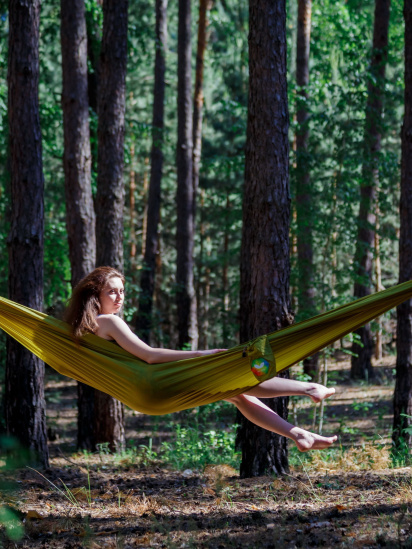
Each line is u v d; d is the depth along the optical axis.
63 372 4.65
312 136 13.37
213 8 26.62
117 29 10.95
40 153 8.29
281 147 7.11
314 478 6.90
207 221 31.89
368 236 17.66
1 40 16.41
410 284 3.79
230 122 26.08
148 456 9.37
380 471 7.27
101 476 7.75
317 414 13.27
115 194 11.01
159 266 32.66
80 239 11.49
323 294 11.82
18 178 8.14
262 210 7.06
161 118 20.94
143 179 34.03
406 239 9.35
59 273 15.42
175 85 29.81
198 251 34.16
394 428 9.31
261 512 5.28
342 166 12.28
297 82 18.61
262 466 7.10
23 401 7.95
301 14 18.44
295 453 9.09
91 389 11.71
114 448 10.69
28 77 8.16
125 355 4.14
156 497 6.15
